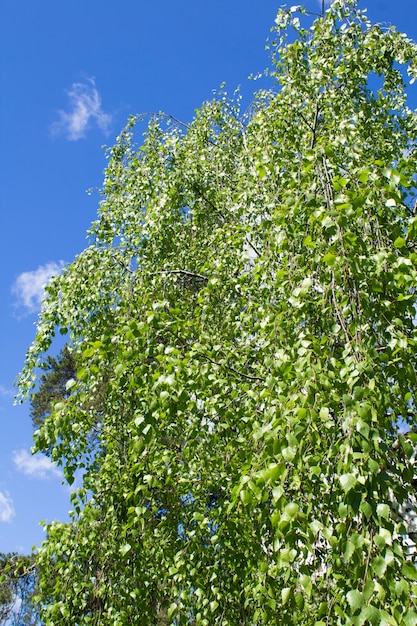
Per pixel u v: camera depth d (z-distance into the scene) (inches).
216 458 152.3
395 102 203.5
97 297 195.9
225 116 272.2
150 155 229.6
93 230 220.4
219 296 178.1
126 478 177.9
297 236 124.4
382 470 77.8
